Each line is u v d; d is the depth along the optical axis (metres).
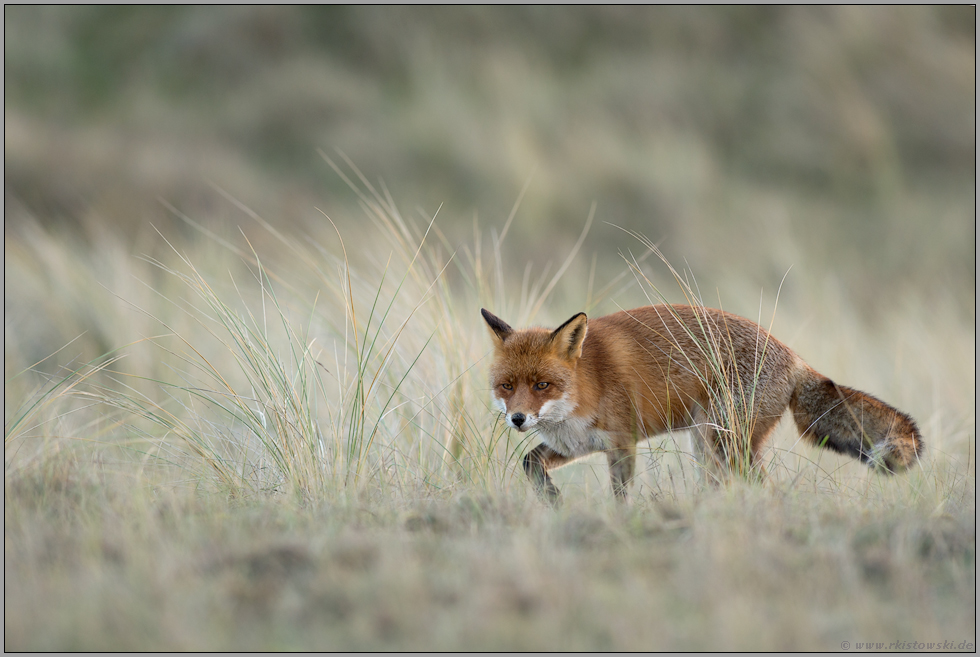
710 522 6.18
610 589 5.30
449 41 31.53
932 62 30.34
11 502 6.77
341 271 10.47
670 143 27.27
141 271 15.49
